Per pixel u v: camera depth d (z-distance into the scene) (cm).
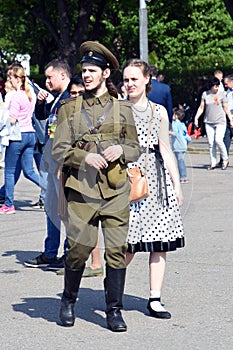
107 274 932
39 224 1689
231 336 906
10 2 4819
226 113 2752
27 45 6575
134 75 957
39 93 1260
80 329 941
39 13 4850
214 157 2770
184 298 1072
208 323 958
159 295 991
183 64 5084
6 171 1839
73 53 4709
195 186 2280
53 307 1039
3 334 922
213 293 1098
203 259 1316
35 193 2194
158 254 984
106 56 909
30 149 1838
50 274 1236
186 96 4906
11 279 1199
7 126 1803
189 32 6456
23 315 1002
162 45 6438
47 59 6744
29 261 1284
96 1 5025
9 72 1788
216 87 2725
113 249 918
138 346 872
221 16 6500
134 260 1323
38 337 909
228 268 1250
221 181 2408
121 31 6191
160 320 973
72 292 948
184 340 893
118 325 925
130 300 1068
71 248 923
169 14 6391
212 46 6525
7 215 1819
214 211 1820
